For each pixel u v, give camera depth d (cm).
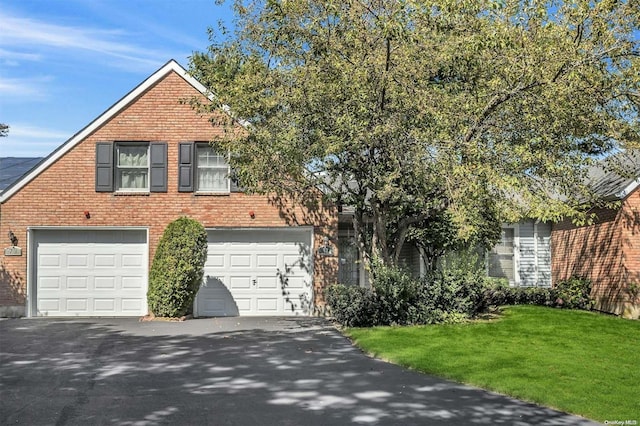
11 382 934
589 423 750
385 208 1512
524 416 777
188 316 1706
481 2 1174
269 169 1367
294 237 1805
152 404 813
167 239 1672
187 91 1798
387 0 1238
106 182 1770
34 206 1758
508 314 1669
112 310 1767
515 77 1253
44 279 1764
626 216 1706
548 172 1291
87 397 848
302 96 1273
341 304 1501
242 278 1791
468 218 1303
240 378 968
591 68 1263
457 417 770
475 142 1241
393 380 963
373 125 1276
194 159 1789
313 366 1061
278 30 1327
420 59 1262
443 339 1292
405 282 1503
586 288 1866
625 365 1065
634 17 1324
